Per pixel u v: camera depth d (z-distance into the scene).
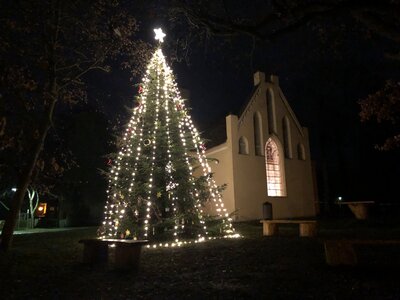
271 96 25.84
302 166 26.39
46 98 11.80
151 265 7.97
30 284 6.55
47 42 11.88
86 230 19.66
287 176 25.22
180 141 13.52
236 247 10.30
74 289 6.12
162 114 13.65
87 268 7.96
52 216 32.19
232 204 22.06
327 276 6.45
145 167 12.70
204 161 14.38
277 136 25.31
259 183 23.41
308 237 12.34
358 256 8.41
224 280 6.38
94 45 13.28
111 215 12.91
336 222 19.31
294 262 7.86
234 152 22.67
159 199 13.05
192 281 6.39
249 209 22.50
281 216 24.09
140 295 5.62
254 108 24.41
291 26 7.26
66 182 28.77
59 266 8.30
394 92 13.65
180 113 13.83
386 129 31.98
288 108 26.62
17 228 26.75
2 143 10.25
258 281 6.23
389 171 34.97
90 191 30.05
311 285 5.87
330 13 6.67
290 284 5.96
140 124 13.64
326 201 31.72
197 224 13.00
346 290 5.52
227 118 23.28
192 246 10.77
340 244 7.39
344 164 36.00
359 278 6.24
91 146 29.92
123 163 13.17
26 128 11.67
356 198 35.72
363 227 16.11
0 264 8.62
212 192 13.68
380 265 7.35
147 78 13.78
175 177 13.00
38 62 11.84
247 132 23.69
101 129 30.33
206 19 8.26
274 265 7.59
